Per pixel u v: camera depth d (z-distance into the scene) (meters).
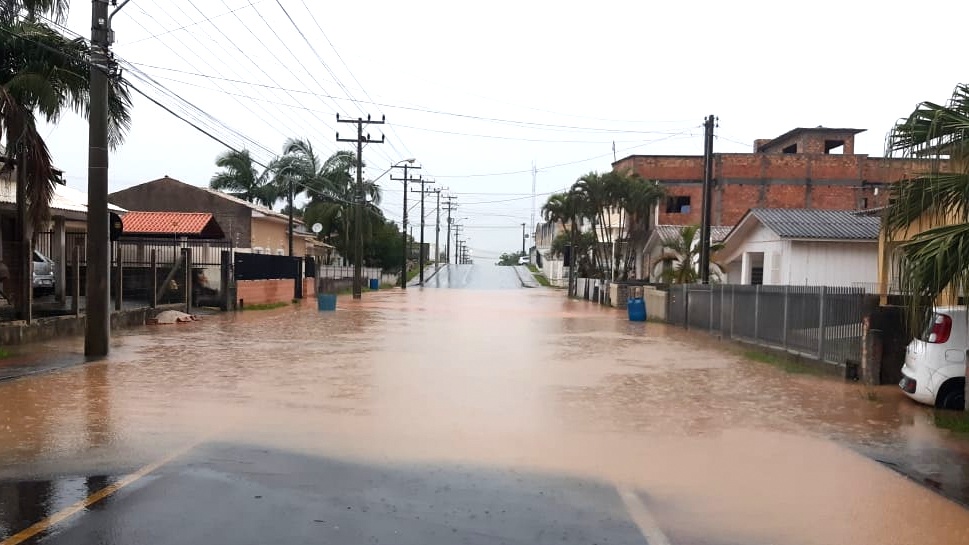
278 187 60.94
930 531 5.54
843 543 5.28
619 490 6.44
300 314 29.66
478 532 5.33
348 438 8.13
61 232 24.42
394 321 26.28
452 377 12.86
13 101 14.68
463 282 82.31
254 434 8.22
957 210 8.44
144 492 6.08
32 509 5.63
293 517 5.55
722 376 13.58
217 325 23.28
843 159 53.75
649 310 30.77
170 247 30.12
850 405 10.67
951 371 10.14
